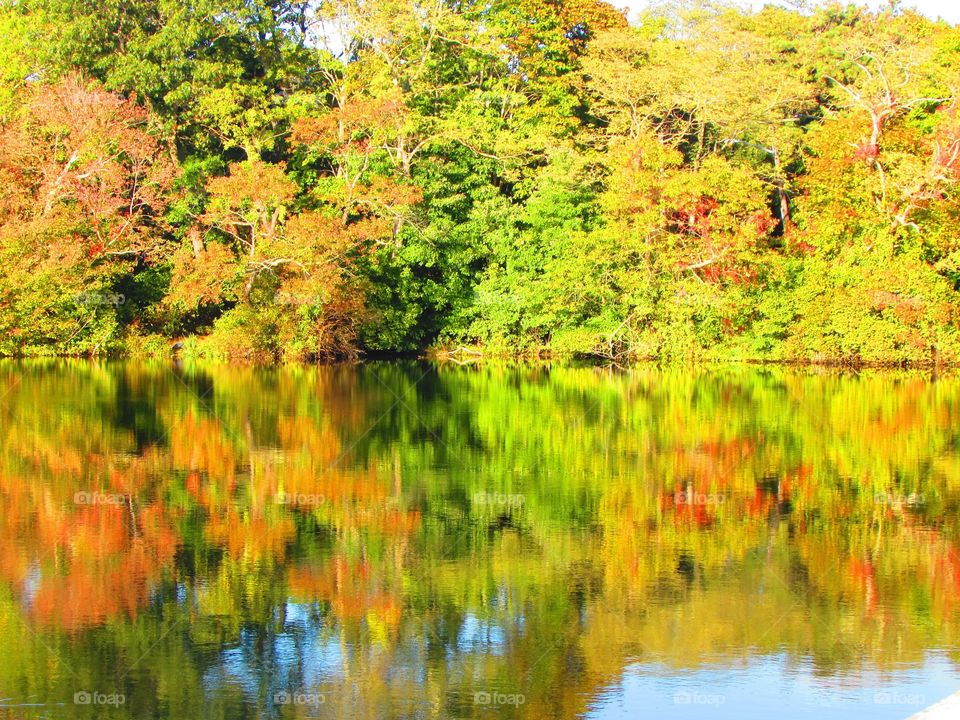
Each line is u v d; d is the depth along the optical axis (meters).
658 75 49.66
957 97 46.09
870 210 45.16
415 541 17.73
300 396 34.12
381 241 46.28
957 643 13.62
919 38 52.38
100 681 12.52
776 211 57.09
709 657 13.26
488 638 13.80
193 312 47.38
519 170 52.09
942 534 18.22
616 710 11.92
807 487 21.67
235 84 49.19
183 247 47.62
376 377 40.16
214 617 14.41
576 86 54.28
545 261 48.97
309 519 18.92
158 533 17.97
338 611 14.62
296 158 52.62
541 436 27.36
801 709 11.84
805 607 14.80
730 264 45.53
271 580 15.75
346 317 46.25
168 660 13.10
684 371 43.78
